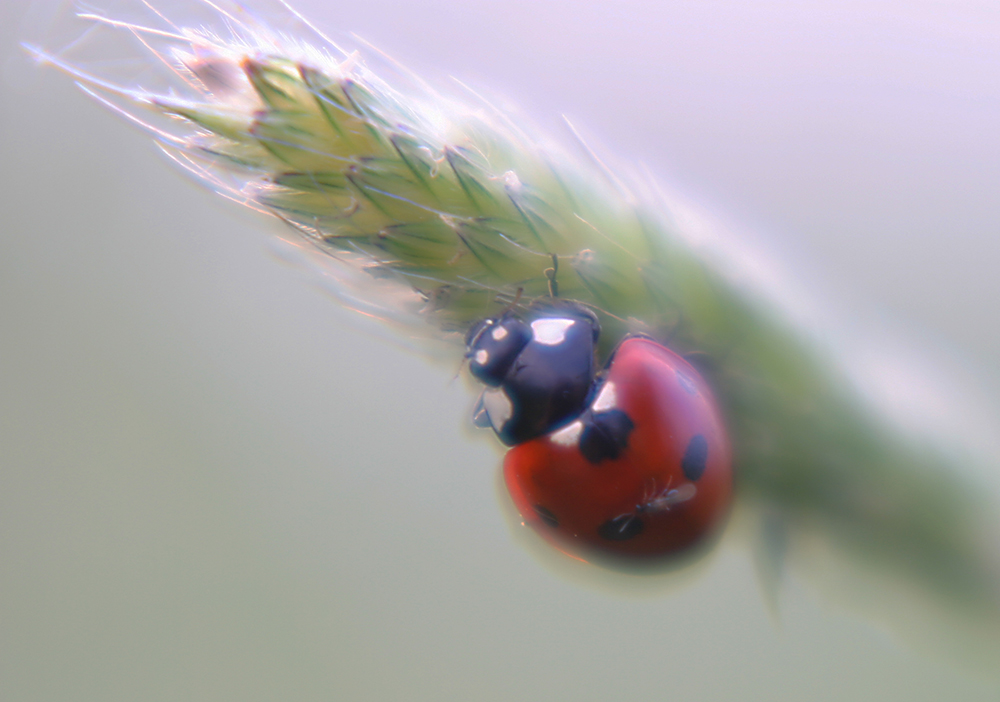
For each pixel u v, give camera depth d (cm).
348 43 8
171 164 7
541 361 8
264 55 7
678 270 8
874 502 7
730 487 8
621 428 8
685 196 8
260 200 7
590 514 8
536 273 8
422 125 8
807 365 8
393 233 7
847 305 8
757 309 8
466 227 7
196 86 7
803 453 8
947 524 7
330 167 7
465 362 8
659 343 8
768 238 8
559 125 8
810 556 8
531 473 8
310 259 8
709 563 8
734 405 8
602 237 8
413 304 8
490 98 8
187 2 7
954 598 7
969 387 8
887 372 8
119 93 7
